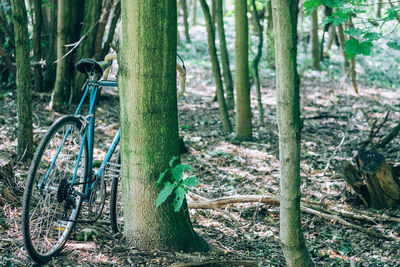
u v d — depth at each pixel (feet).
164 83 9.41
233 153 18.78
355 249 11.77
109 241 10.44
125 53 9.27
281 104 7.91
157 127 9.50
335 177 16.17
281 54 7.69
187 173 16.48
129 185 9.86
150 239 9.96
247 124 20.38
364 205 14.11
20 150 14.84
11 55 24.91
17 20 13.73
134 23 9.07
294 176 8.23
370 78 36.86
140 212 9.87
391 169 13.87
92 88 10.24
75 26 22.41
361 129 23.13
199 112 25.16
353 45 8.80
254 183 15.85
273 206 13.85
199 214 13.12
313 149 19.67
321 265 10.93
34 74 23.44
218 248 10.85
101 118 21.81
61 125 9.30
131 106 9.41
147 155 9.59
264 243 11.71
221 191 15.08
